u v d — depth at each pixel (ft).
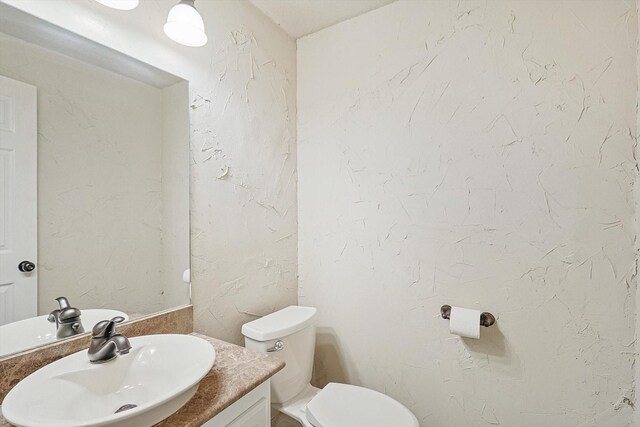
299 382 4.63
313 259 5.78
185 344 3.08
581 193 3.70
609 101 3.54
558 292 3.84
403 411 3.87
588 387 3.70
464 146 4.37
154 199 3.79
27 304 2.83
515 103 4.03
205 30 4.28
